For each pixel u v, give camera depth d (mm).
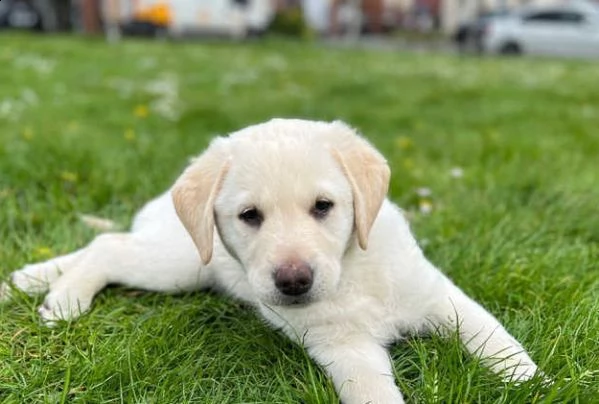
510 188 1070
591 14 5203
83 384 601
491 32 5301
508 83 2764
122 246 751
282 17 6426
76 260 765
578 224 926
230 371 615
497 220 930
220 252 711
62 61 2932
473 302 654
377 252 634
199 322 695
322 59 3818
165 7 5422
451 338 613
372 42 6957
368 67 3402
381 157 630
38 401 579
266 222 583
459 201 1023
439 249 841
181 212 626
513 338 624
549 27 5203
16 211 940
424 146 1438
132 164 1180
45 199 1020
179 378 600
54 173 1088
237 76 2744
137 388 595
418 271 643
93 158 1181
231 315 711
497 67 3676
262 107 1929
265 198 583
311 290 565
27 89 2074
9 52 3129
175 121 1637
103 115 1710
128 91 2154
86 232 898
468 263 790
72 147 1248
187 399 581
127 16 5457
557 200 1007
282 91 2332
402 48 5875
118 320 696
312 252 568
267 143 604
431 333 641
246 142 614
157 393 588
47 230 906
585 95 2371
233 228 606
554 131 1608
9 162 1130
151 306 729
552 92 2438
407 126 1710
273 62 3482
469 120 1785
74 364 612
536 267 768
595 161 1277
